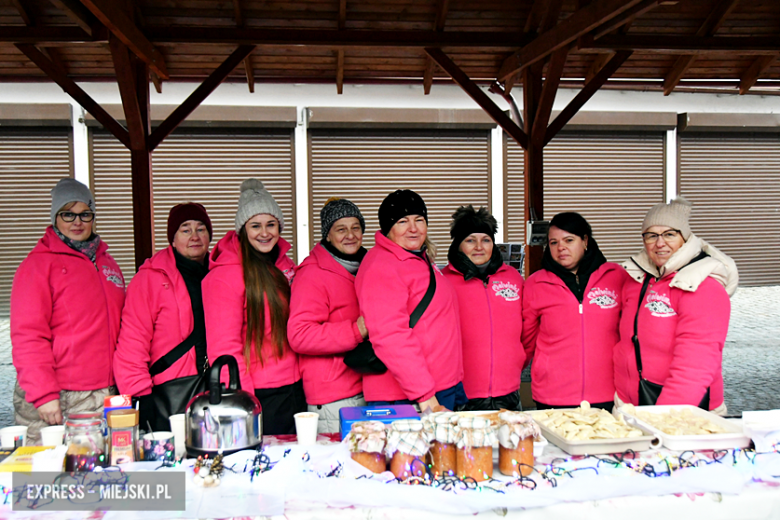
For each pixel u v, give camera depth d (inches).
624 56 213.3
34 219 326.3
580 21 166.7
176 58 251.4
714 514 55.3
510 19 224.4
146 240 201.0
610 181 369.7
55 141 324.8
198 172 333.1
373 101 340.2
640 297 88.4
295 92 335.6
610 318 95.7
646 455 63.7
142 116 202.5
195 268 97.8
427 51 215.8
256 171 337.7
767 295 409.4
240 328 86.0
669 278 83.7
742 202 383.9
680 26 236.8
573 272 98.1
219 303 84.9
